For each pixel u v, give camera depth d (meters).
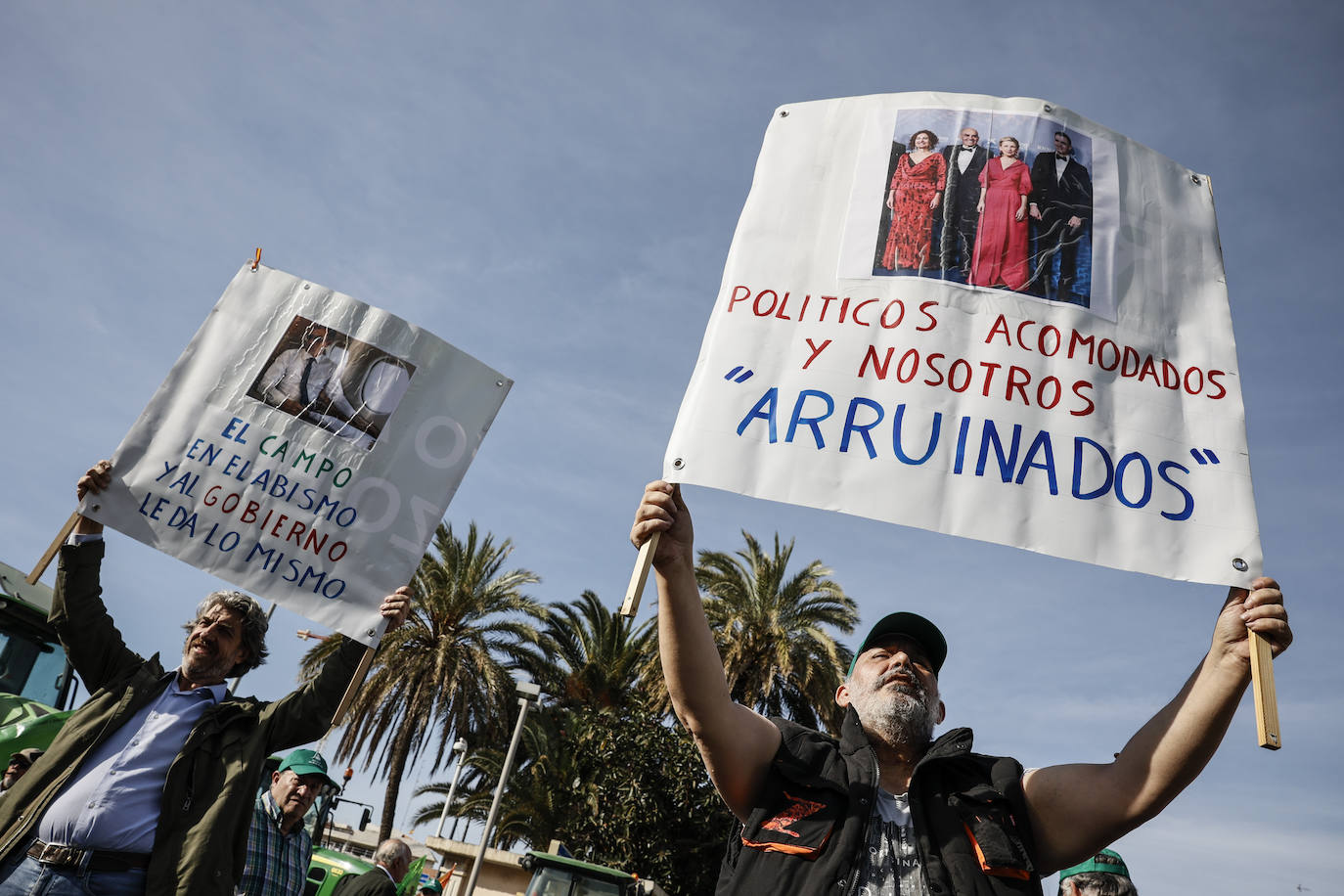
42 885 3.46
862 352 3.27
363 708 25.33
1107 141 3.62
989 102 3.63
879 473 3.09
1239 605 2.81
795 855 2.61
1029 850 2.71
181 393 4.71
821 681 25.56
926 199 3.48
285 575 4.48
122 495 4.48
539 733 28.06
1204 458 3.17
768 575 26.28
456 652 26.27
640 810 26.05
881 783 2.91
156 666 4.06
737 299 3.37
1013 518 3.05
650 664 27.91
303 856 6.58
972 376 3.23
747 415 3.18
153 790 3.68
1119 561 3.00
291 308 4.91
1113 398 3.23
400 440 4.77
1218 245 3.54
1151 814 2.68
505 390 4.97
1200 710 2.67
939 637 3.16
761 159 3.62
